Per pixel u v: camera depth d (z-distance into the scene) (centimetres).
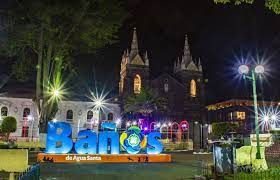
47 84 3719
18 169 1772
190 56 7912
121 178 1675
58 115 6488
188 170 2050
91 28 3575
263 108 7488
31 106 6312
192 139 5947
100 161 2580
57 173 1852
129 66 7100
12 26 3497
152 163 2558
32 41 3656
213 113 8400
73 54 4019
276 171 1184
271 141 3222
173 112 7275
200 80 7738
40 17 3297
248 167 1448
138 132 2794
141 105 6431
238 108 7538
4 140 3888
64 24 3481
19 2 3312
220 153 1486
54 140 2581
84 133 2667
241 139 3694
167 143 5362
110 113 6869
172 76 7531
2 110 6184
